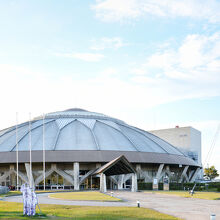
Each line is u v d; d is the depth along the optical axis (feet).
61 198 109.60
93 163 208.03
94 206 84.23
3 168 212.23
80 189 194.49
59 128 232.53
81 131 230.68
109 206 84.94
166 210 78.38
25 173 208.23
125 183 209.56
